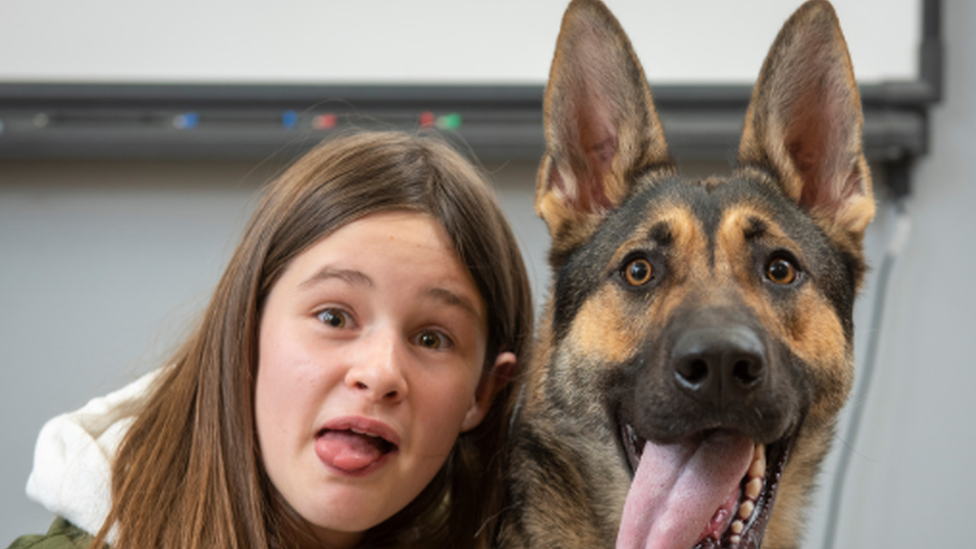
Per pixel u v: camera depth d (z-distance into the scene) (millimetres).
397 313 1282
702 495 1185
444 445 1346
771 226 1348
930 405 2311
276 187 1463
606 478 1434
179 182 2383
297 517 1330
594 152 1584
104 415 1586
